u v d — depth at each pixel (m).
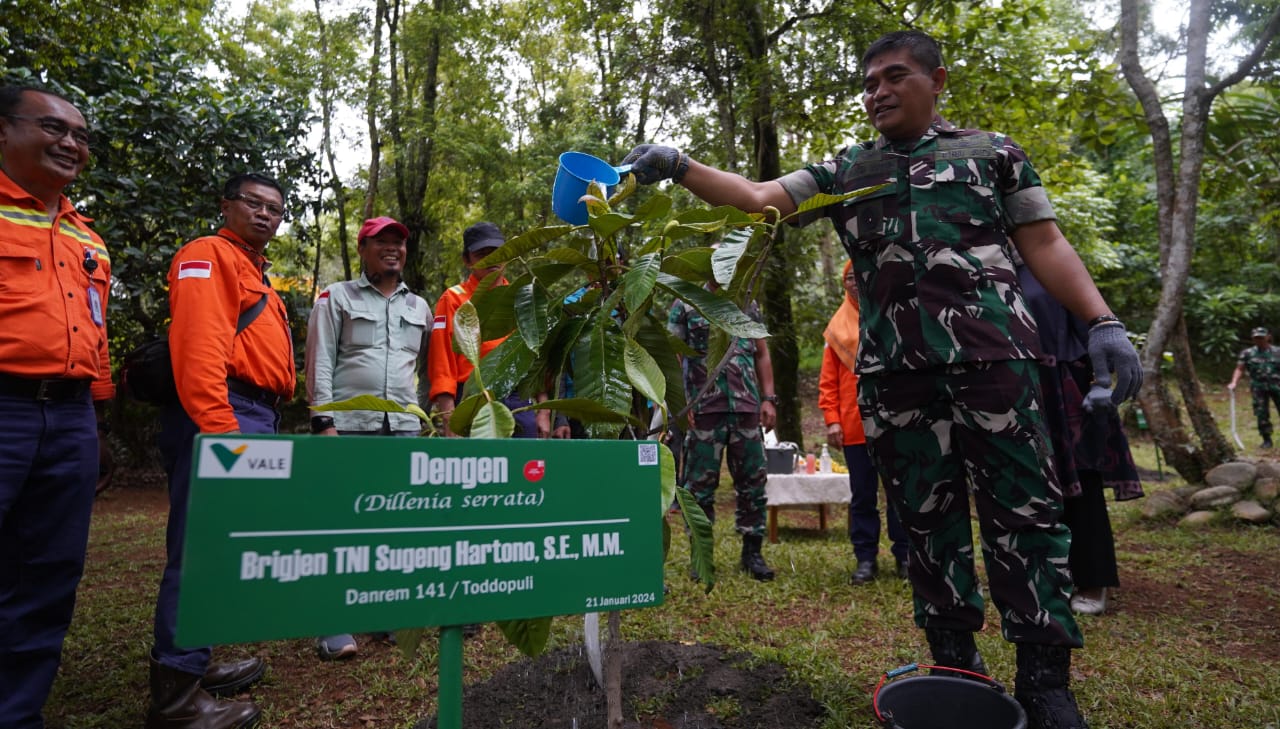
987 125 7.81
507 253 1.58
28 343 1.99
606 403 1.56
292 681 2.73
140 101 7.13
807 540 5.38
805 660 2.54
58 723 2.41
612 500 1.14
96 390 2.48
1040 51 8.77
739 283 1.80
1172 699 2.35
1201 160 5.75
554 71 16.11
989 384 1.93
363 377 3.20
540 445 1.09
